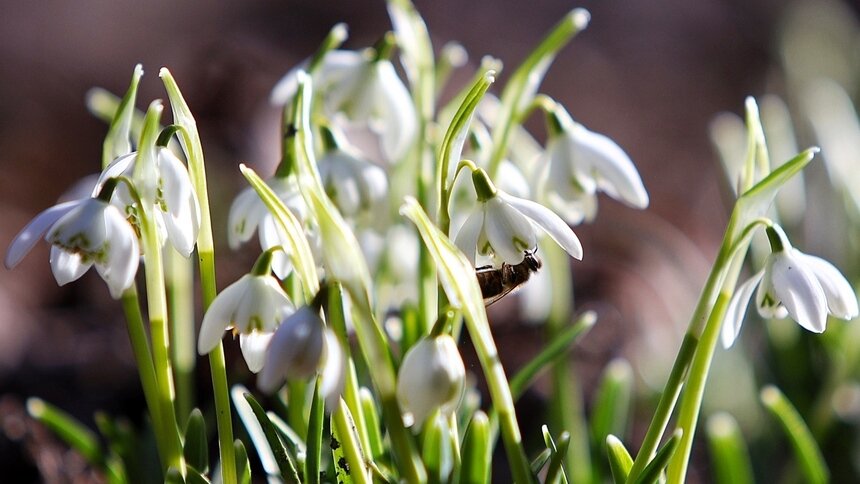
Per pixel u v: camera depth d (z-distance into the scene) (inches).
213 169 35.2
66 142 62.2
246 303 17.7
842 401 27.0
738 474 22.9
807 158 17.7
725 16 80.4
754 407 29.0
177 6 77.7
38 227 17.5
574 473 23.7
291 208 19.1
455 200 21.2
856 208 31.9
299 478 19.3
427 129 21.8
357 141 39.6
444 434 19.7
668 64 76.4
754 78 75.9
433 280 21.2
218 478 21.3
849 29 50.0
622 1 82.1
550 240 23.7
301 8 72.9
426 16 77.6
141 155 17.6
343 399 18.1
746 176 18.5
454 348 17.5
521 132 23.2
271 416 19.9
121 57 73.8
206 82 38.9
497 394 17.5
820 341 28.1
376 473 18.4
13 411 26.5
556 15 80.3
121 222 17.6
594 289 37.6
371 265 22.3
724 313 18.5
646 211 55.0
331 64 21.5
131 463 22.0
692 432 18.3
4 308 38.4
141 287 32.5
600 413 23.4
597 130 68.1
